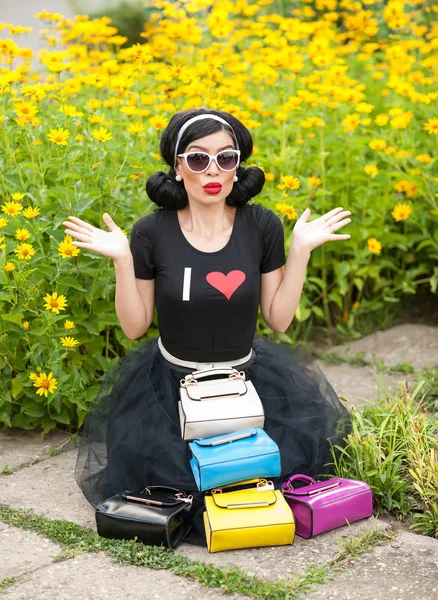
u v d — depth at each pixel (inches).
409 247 211.6
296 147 201.5
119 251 121.6
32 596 103.0
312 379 136.1
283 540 114.2
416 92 211.5
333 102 197.3
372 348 195.2
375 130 221.9
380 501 125.6
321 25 246.2
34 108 153.1
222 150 121.9
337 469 129.2
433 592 103.7
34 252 142.3
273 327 133.3
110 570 109.0
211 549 112.9
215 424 117.6
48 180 166.7
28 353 144.3
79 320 152.5
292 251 127.4
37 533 118.7
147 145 181.5
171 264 124.7
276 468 116.2
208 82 192.2
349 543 114.0
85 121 173.6
